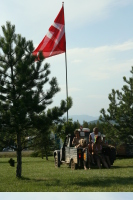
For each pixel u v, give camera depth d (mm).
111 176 14555
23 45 16141
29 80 15961
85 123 89438
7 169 23453
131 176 14469
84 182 13117
